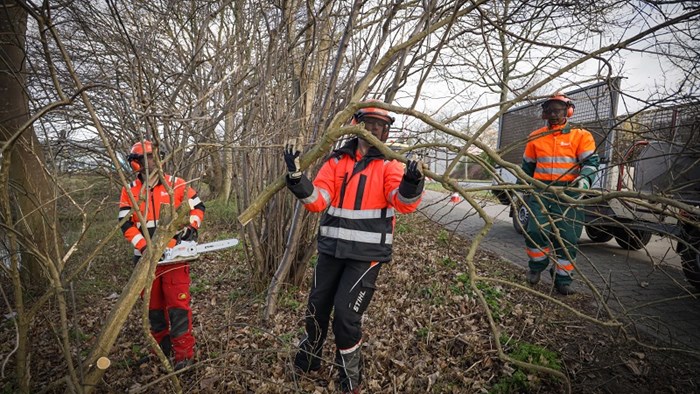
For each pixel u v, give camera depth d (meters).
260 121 3.55
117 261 4.75
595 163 3.57
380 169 2.29
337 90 3.48
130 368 2.71
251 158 3.71
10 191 2.66
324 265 2.41
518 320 3.28
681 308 3.55
